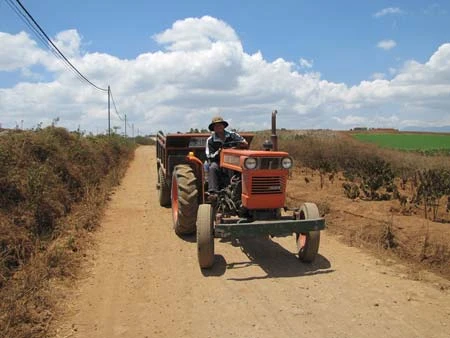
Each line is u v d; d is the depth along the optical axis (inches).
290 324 187.3
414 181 482.0
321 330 181.6
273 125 287.7
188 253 286.7
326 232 327.6
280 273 248.2
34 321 187.8
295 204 397.4
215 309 203.2
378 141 1327.5
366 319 190.2
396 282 231.0
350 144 783.1
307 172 627.8
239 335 179.0
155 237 325.1
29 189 311.7
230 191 273.1
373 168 483.8
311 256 259.0
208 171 288.4
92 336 179.9
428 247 261.3
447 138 1445.6
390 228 292.0
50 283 225.6
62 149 448.5
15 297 199.2
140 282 237.0
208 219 247.8
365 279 235.9
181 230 317.1
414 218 312.8
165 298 216.4
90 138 730.8
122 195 503.2
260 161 248.5
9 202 288.8
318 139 872.3
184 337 178.5
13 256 242.5
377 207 357.4
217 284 233.0
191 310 202.7
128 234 333.4
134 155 1133.1
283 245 304.0
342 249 289.1
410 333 177.9
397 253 274.2
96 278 242.7
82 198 418.3
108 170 666.2
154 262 269.3
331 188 466.3
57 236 298.4
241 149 291.6
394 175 486.9
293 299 212.2
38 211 306.5
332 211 361.4
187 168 320.5
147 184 597.3
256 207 252.7
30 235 275.4
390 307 201.6
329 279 237.1
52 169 386.3
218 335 179.5
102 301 213.2
